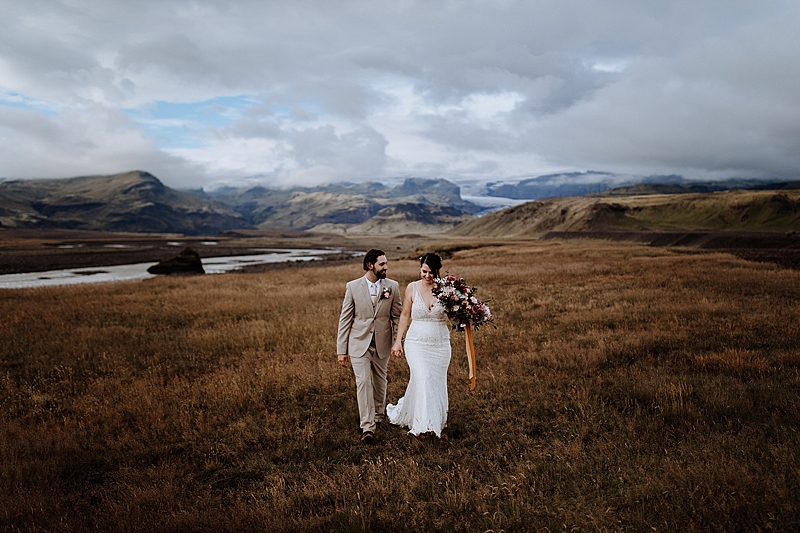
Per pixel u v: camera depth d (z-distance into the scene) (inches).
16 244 3905.0
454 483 140.9
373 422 186.5
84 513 136.2
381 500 137.9
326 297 627.5
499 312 450.0
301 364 279.4
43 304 614.9
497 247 1955.0
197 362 308.5
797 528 107.2
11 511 129.9
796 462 135.3
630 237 4335.6
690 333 313.1
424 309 187.6
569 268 812.0
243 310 529.0
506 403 211.5
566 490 135.6
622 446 161.3
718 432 163.0
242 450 178.1
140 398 229.9
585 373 245.6
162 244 4694.9
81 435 191.6
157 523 123.9
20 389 256.8
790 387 202.2
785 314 349.1
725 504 117.3
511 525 120.0
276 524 123.3
